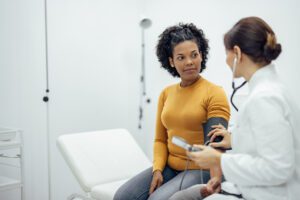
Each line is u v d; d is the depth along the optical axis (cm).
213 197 116
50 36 277
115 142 223
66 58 288
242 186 108
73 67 293
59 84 284
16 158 261
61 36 284
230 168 103
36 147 271
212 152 109
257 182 99
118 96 327
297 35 241
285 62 248
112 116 322
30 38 266
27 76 265
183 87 165
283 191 101
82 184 188
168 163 170
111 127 322
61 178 287
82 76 299
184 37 159
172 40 163
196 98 156
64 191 290
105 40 314
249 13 267
